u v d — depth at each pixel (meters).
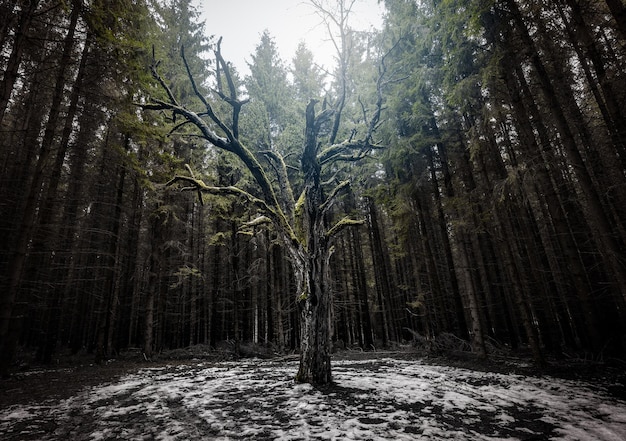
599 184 8.77
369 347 17.58
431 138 11.88
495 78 8.35
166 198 13.98
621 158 6.72
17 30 7.18
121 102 9.50
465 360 10.12
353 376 7.76
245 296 20.31
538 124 8.59
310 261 7.26
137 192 15.26
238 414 4.84
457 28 8.22
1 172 12.02
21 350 14.26
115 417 4.78
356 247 20.52
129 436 3.99
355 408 5.02
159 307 16.97
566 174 11.37
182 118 12.24
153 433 4.08
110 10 8.11
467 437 3.85
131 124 9.78
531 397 5.59
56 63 9.52
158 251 14.44
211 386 6.92
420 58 11.45
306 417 4.60
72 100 9.83
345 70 7.98
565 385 6.27
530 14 7.87
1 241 11.10
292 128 14.02
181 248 14.78
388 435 3.90
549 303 12.41
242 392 6.27
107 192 15.42
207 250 21.70
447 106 11.23
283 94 16.02
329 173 15.23
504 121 9.12
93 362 12.35
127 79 9.47
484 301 13.93
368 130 8.66
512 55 8.02
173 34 13.79
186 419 4.64
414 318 20.14
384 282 18.00
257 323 22.84
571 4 6.72
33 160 12.56
